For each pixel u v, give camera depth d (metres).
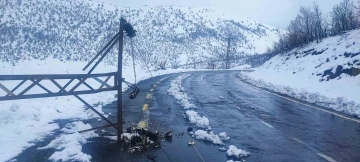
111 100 14.05
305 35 38.62
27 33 174.62
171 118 10.25
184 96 16.06
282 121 10.15
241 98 16.19
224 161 6.09
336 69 20.98
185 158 6.21
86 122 9.32
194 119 9.80
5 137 7.44
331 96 16.19
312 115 11.37
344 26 33.19
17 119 9.30
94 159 6.04
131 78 28.36
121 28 7.38
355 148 7.07
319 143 7.48
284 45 46.31
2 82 20.53
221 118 10.52
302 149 6.97
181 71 54.62
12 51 134.12
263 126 9.33
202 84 25.19
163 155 6.36
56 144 6.98
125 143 7.04
